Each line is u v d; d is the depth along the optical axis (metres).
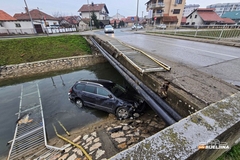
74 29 28.25
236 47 7.45
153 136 0.97
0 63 10.09
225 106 1.27
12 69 10.16
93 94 5.29
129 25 61.62
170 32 15.84
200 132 0.98
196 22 33.66
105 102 5.02
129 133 3.92
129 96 5.00
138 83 3.38
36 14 30.33
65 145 3.81
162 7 32.25
